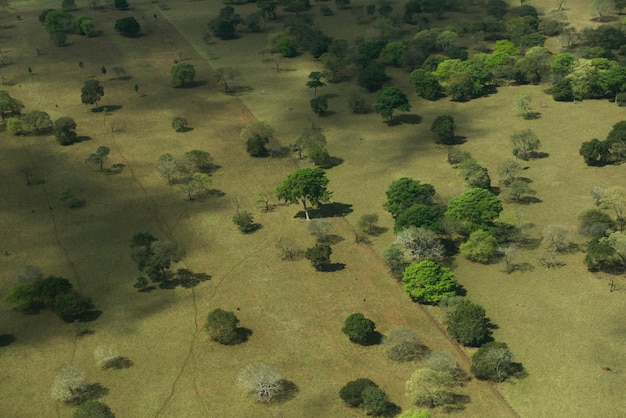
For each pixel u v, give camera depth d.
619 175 180.62
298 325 135.38
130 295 145.12
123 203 179.00
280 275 149.75
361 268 151.12
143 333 134.88
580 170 185.00
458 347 128.62
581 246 153.75
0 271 152.88
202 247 160.00
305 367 125.06
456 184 179.50
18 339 134.25
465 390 118.69
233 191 183.25
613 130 191.50
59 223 170.62
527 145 192.25
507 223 154.00
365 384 116.12
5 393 121.81
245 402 118.00
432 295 138.12
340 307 139.75
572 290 141.00
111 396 120.25
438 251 147.88
